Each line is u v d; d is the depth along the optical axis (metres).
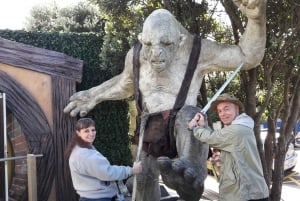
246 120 2.92
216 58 3.93
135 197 3.85
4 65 5.64
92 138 3.37
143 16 5.21
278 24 4.62
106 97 5.00
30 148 5.65
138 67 3.97
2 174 5.30
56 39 6.71
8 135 5.80
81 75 5.84
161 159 2.91
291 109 5.38
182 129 3.51
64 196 5.70
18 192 5.73
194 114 3.53
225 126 3.11
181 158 3.28
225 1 4.69
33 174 5.03
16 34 6.63
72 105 5.48
